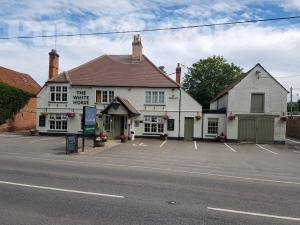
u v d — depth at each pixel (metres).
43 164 13.51
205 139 31.30
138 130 32.19
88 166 13.39
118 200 7.77
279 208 7.54
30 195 8.02
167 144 26.95
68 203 7.40
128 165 14.21
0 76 41.03
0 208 6.92
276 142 30.09
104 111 29.88
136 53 35.06
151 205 7.43
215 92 55.72
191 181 10.52
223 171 13.40
